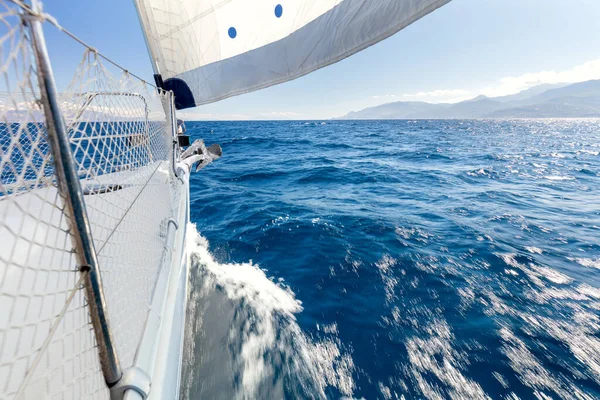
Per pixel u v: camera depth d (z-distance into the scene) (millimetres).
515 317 3707
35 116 784
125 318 1480
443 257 5234
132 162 2066
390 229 6551
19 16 648
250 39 2887
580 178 12961
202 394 2615
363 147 25344
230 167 15102
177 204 3449
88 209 1718
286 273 4664
